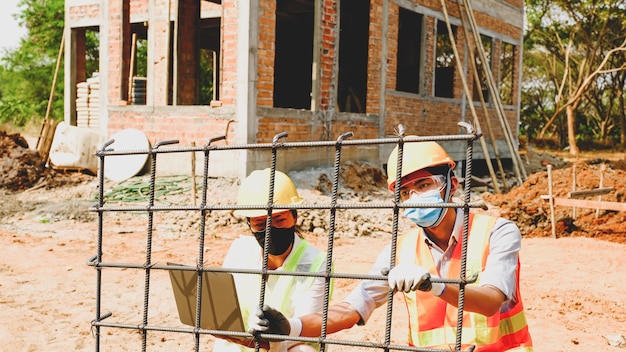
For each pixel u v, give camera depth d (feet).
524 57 172.24
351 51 62.64
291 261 10.93
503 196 50.42
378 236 37.42
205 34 67.77
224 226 37.47
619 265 30.78
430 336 9.59
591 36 147.23
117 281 25.96
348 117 52.75
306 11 62.54
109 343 19.22
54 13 132.67
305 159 48.52
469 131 7.89
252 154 44.29
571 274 28.71
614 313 23.31
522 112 172.24
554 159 95.40
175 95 48.24
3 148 51.70
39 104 140.05
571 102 139.74
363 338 19.80
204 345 19.33
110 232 35.91
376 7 55.16
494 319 9.25
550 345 19.51
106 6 52.13
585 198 44.83
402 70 69.21
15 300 23.16
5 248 31.40
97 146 51.96
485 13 72.64
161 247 32.35
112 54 51.80
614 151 151.02
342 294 24.36
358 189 49.39
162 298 23.76
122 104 50.26
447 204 8.03
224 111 44.93
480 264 9.21
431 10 62.64
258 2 44.21
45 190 47.57
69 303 23.06
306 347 10.82
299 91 71.15
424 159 9.20
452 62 101.09
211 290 9.68
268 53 45.29
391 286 7.83
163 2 54.95
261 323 8.90
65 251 31.17
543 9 148.05
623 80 151.74
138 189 44.16
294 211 10.98
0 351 18.31
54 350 18.58
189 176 45.98
